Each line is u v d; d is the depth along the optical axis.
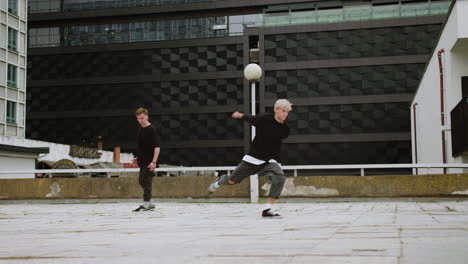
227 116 50.75
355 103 47.38
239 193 11.87
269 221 5.77
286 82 48.53
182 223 5.73
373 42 47.50
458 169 15.35
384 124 46.91
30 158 29.11
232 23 51.91
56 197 12.86
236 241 3.67
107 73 52.91
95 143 52.12
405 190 11.12
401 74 46.88
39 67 53.75
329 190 11.46
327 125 47.62
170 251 3.17
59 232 4.92
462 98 14.72
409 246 3.09
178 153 51.00
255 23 51.25
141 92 52.25
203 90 51.41
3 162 26.89
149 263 2.68
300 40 48.69
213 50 51.56
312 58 48.34
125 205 11.31
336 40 48.12
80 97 52.97
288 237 3.87
